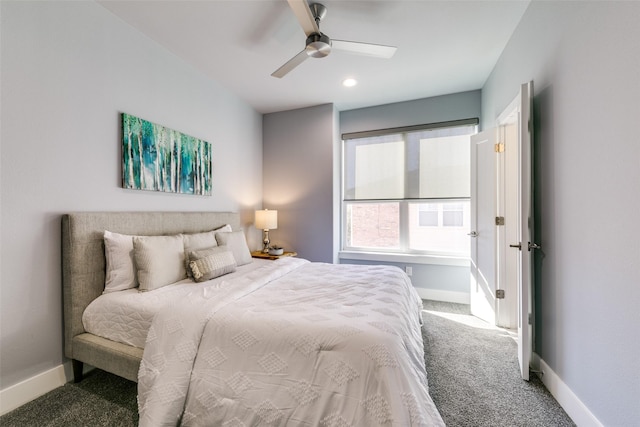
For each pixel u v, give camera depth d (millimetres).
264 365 1209
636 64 1022
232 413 1191
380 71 2824
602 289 1221
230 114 3305
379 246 3814
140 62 2197
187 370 1270
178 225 2455
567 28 1473
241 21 2068
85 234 1744
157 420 1172
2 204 1460
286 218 3893
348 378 1091
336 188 3805
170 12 1973
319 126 3721
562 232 1548
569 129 1467
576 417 1398
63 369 1717
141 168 2188
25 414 1459
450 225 3471
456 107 3369
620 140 1106
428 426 979
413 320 1667
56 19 1670
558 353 1595
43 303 1630
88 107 1844
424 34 2230
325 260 3705
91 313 1695
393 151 3717
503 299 2617
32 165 1570
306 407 1111
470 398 1605
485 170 2771
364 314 1379
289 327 1258
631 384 1058
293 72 2855
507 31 2203
